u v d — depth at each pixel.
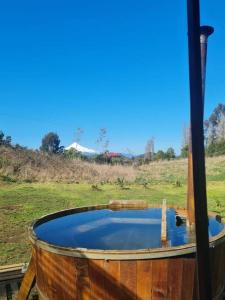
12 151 18.59
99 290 2.58
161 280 2.56
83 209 4.42
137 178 16.89
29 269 3.17
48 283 2.83
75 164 19.50
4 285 3.71
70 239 3.16
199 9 1.40
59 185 13.41
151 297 2.56
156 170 21.48
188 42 1.41
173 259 2.57
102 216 4.13
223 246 2.98
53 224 3.76
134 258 2.51
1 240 6.35
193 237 3.09
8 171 14.90
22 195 10.79
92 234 3.32
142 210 4.46
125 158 27.67
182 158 29.28
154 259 2.53
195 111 1.38
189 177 3.28
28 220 7.80
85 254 2.57
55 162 19.00
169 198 10.69
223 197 11.16
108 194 11.53
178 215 4.07
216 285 2.97
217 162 24.09
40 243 2.85
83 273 2.60
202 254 1.36
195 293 2.64
